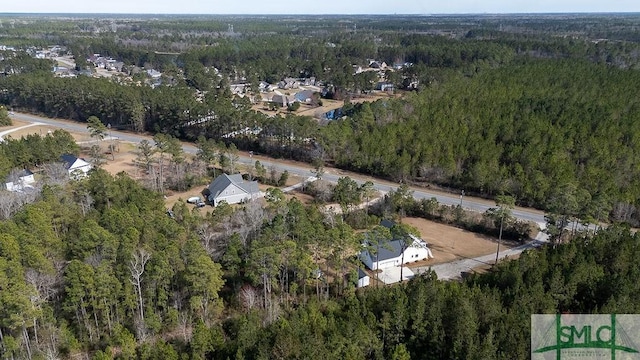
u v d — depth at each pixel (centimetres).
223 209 6844
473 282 5166
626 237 5928
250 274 5100
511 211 7662
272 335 4147
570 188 7131
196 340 4141
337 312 4650
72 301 4481
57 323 4697
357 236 5816
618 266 5325
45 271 4784
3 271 4309
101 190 7062
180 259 5038
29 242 4934
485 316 4366
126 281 4656
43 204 5912
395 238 6200
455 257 6612
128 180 7656
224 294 5459
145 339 4472
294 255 5162
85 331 4722
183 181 8862
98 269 4547
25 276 4616
